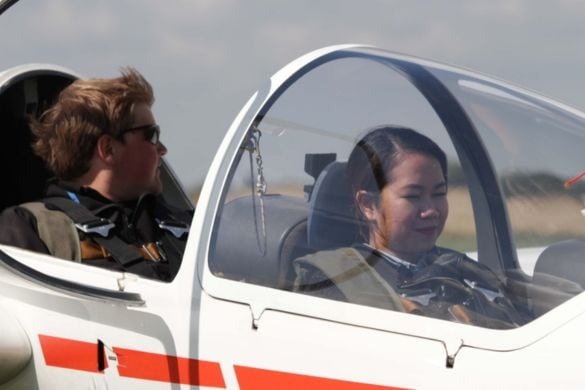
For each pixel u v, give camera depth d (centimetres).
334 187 1065
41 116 1313
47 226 1170
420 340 947
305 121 1090
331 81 1125
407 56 1222
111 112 1221
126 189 1239
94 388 1041
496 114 1195
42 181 1412
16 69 1395
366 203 1046
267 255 1032
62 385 1055
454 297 992
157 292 1036
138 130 1238
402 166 1042
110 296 1028
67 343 1051
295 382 962
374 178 1045
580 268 1027
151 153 1251
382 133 1066
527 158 1159
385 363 942
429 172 1047
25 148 1399
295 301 995
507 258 1128
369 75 1157
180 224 1264
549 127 1184
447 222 1066
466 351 930
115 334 1034
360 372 945
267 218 1048
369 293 994
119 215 1209
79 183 1239
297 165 1073
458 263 1034
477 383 912
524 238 1124
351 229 1042
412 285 1005
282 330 980
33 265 1118
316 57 1141
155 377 1014
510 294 999
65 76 1436
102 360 1038
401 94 1149
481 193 1156
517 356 920
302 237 1045
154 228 1223
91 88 1232
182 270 1030
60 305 1059
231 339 990
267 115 1073
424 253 1039
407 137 1059
